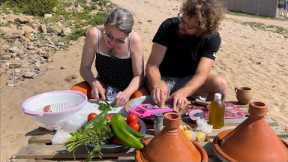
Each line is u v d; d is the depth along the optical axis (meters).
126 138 2.35
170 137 2.16
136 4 12.15
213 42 3.39
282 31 11.99
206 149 2.53
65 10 9.63
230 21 12.26
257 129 2.22
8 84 5.89
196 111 2.95
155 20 9.97
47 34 7.96
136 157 2.22
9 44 7.25
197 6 3.01
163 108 2.86
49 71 6.39
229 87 6.18
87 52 3.55
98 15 9.41
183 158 2.12
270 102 5.72
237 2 18.48
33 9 9.02
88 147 2.43
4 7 9.02
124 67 3.57
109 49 3.54
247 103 3.34
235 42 8.98
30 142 2.64
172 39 3.48
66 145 2.41
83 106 2.80
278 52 8.49
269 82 6.57
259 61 7.65
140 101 3.09
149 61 3.51
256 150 2.18
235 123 2.90
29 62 6.70
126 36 3.32
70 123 2.67
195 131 2.74
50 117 2.62
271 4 17.92
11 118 4.96
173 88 3.56
